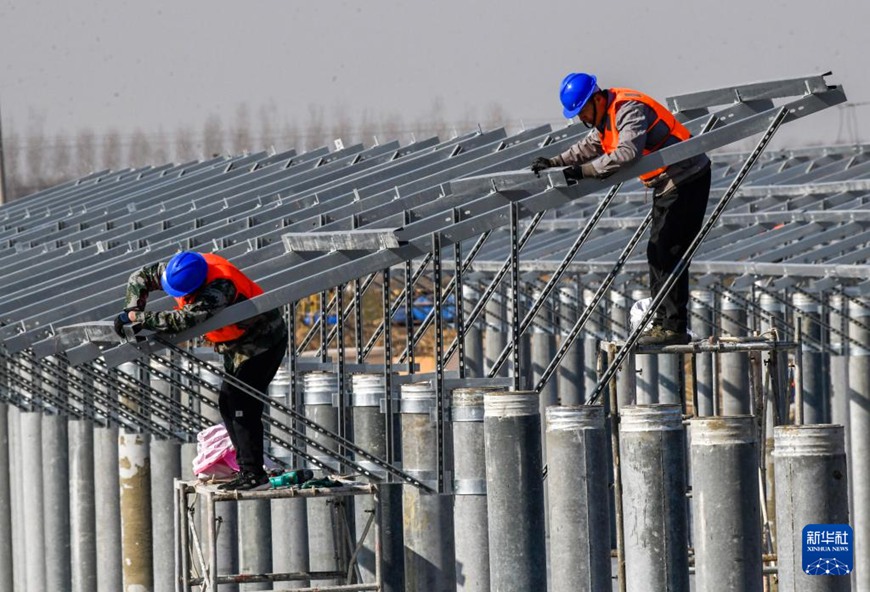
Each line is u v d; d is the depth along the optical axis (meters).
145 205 62.84
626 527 32.44
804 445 31.16
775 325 59.41
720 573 31.09
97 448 61.50
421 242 35.56
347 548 44.94
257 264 36.88
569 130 46.16
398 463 43.38
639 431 32.06
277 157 64.94
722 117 36.84
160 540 56.38
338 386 44.34
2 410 71.38
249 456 37.84
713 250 59.31
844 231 56.25
